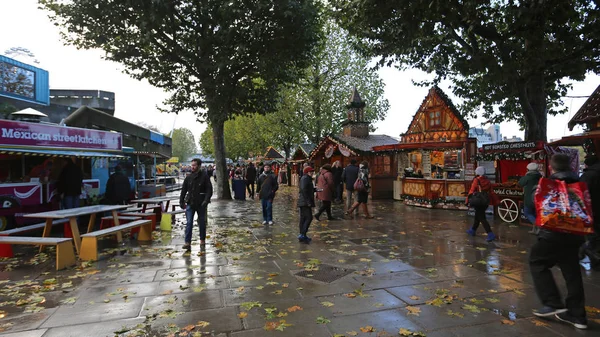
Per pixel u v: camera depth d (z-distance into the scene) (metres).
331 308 3.98
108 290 4.64
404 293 4.43
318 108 28.69
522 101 9.95
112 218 8.31
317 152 21.91
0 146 8.22
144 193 13.66
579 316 3.44
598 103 9.80
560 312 3.55
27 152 8.34
